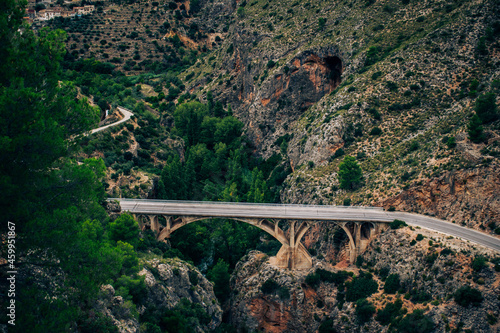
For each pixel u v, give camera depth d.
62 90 58.44
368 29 192.75
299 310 106.69
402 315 90.88
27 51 50.62
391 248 103.81
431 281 92.31
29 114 45.91
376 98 160.62
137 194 131.38
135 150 156.62
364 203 118.88
